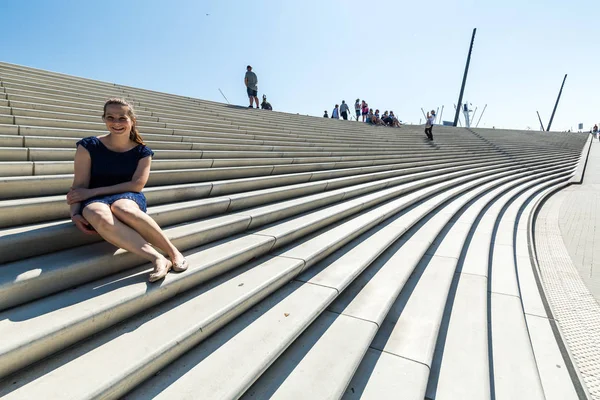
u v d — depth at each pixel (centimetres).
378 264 362
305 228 371
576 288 455
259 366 177
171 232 270
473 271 412
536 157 1791
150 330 182
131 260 228
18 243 197
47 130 400
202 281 240
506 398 224
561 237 695
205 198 371
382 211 518
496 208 763
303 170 636
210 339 199
